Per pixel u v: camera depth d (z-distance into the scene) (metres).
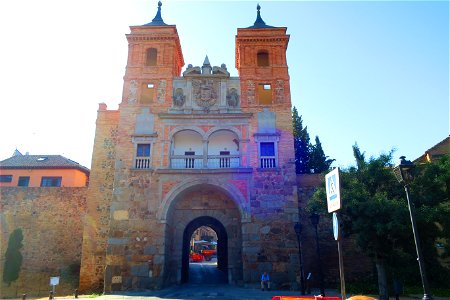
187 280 29.86
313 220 21.16
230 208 28.22
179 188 26.72
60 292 29.95
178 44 32.69
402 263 19.91
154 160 27.52
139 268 24.97
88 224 29.05
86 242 28.64
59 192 33.88
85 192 33.69
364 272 26.64
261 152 27.86
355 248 27.30
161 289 24.47
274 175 27.09
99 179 30.23
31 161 43.84
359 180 21.22
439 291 21.78
